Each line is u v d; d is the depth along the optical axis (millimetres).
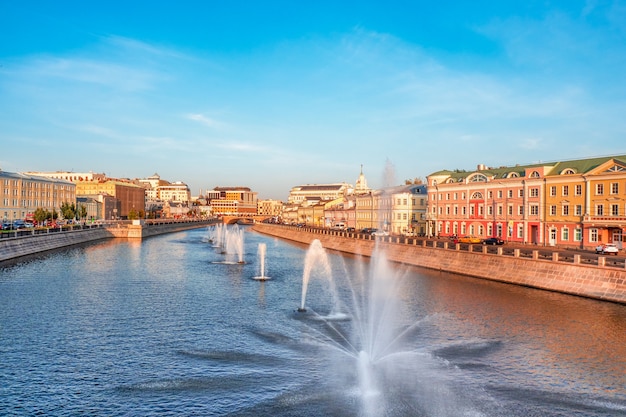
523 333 40531
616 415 26297
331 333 40969
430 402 27734
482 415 26281
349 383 30266
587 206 86500
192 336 39656
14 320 43562
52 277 67375
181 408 26750
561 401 27906
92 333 40031
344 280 69812
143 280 66938
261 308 50312
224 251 117500
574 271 56875
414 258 87000
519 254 65312
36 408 26500
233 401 27656
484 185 112312
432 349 36719
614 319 44469
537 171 98375
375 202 161625
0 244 84250
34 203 176875
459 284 64312
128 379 30531
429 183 135250
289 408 26891
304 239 154750
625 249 79312
